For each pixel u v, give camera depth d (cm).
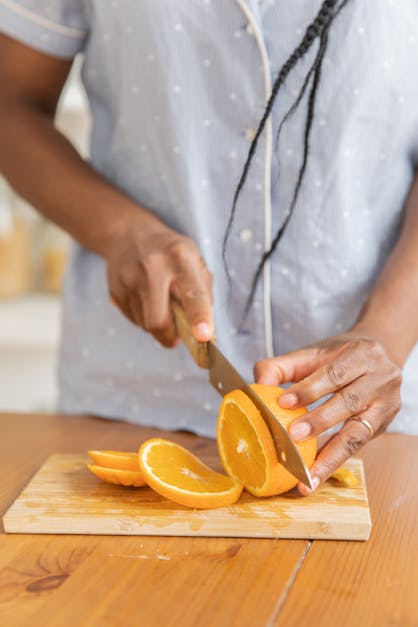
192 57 88
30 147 99
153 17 87
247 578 62
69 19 99
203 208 93
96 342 104
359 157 90
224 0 85
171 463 76
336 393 72
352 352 74
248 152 90
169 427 98
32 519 69
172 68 89
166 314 83
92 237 92
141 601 59
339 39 85
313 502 72
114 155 100
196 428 97
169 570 63
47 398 196
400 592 60
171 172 94
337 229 91
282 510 70
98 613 58
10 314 190
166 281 83
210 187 93
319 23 83
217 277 96
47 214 97
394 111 88
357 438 72
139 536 69
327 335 95
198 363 80
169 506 72
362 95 86
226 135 91
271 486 71
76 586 61
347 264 93
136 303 87
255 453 72
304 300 93
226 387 77
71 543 68
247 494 74
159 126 93
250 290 95
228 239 94
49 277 200
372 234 94
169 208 96
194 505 71
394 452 89
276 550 67
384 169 92
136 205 93
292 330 96
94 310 104
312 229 91
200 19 86
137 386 101
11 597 59
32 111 104
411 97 88
